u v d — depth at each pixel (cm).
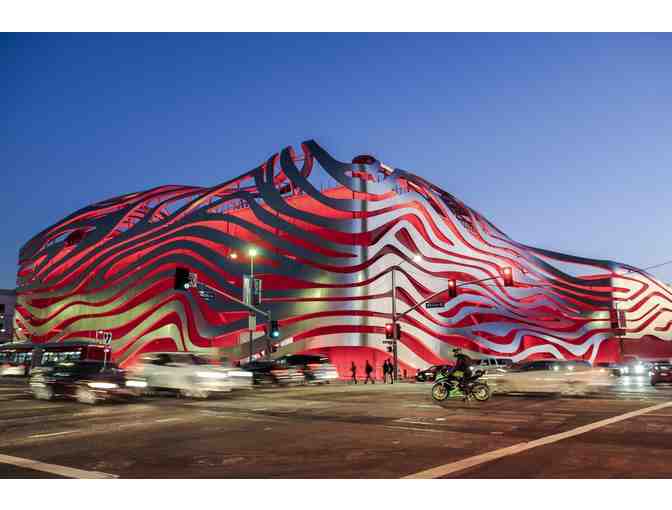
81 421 1487
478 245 5688
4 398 2283
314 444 1083
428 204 5194
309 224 5194
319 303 4625
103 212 6950
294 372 3347
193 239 5475
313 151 4984
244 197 5175
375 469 837
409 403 2006
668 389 2769
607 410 1680
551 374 2378
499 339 5250
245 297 3622
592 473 792
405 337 4822
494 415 1575
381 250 4750
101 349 4662
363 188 4769
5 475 816
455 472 807
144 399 2211
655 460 886
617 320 5578
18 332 7388
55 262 6788
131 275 5703
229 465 881
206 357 2466
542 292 6116
